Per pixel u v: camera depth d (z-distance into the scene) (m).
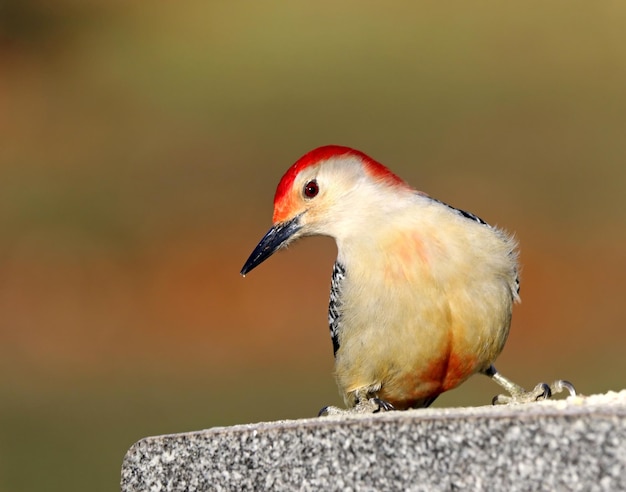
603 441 4.40
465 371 7.05
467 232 6.81
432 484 4.68
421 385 7.14
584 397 5.30
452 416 4.68
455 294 6.71
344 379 7.23
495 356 7.11
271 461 5.02
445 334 6.77
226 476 5.11
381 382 7.11
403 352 6.85
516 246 7.12
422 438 4.70
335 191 7.29
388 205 7.01
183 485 5.20
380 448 4.78
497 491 4.55
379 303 6.80
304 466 4.94
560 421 4.46
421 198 7.08
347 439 4.85
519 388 7.18
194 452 5.18
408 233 6.81
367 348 6.93
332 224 7.33
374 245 6.89
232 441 5.11
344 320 7.02
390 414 4.99
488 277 6.78
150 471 5.27
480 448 4.59
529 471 4.50
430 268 6.70
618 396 5.25
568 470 4.45
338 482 4.86
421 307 6.72
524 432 4.52
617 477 4.37
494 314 6.83
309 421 5.08
